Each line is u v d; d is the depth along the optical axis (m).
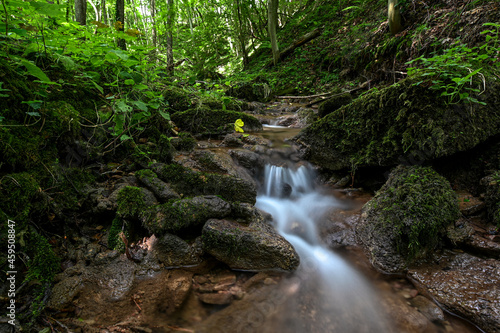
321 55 9.27
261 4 13.84
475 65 2.69
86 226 2.14
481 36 4.30
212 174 2.58
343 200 3.06
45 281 1.64
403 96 2.69
